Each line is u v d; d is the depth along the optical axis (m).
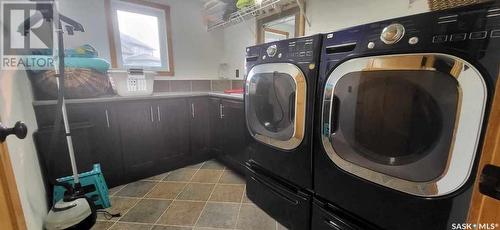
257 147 1.57
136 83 2.01
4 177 0.59
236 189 1.91
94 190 1.58
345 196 1.04
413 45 0.73
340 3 1.70
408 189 0.81
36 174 1.32
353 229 1.01
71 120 1.64
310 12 1.93
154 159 2.15
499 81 0.37
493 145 0.38
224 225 1.44
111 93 2.00
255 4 2.03
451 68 0.66
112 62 2.32
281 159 1.37
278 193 1.43
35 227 1.11
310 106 1.13
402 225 0.85
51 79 1.58
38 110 1.52
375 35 0.84
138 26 2.48
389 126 0.85
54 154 1.57
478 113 0.63
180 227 1.42
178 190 1.89
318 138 1.11
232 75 3.00
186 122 2.33
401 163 0.83
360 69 0.88
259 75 1.46
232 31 2.90
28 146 1.23
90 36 2.15
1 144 0.58
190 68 2.87
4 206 0.59
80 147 1.69
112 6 2.27
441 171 0.72
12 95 1.05
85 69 1.74
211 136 2.51
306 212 1.25
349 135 0.98
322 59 1.05
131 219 1.50
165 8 2.58
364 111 0.92
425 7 1.27
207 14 2.68
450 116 0.68
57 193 1.46
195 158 2.48
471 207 0.43
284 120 1.33
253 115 1.59
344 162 1.01
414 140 0.79
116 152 1.90
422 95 0.74
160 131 2.15
